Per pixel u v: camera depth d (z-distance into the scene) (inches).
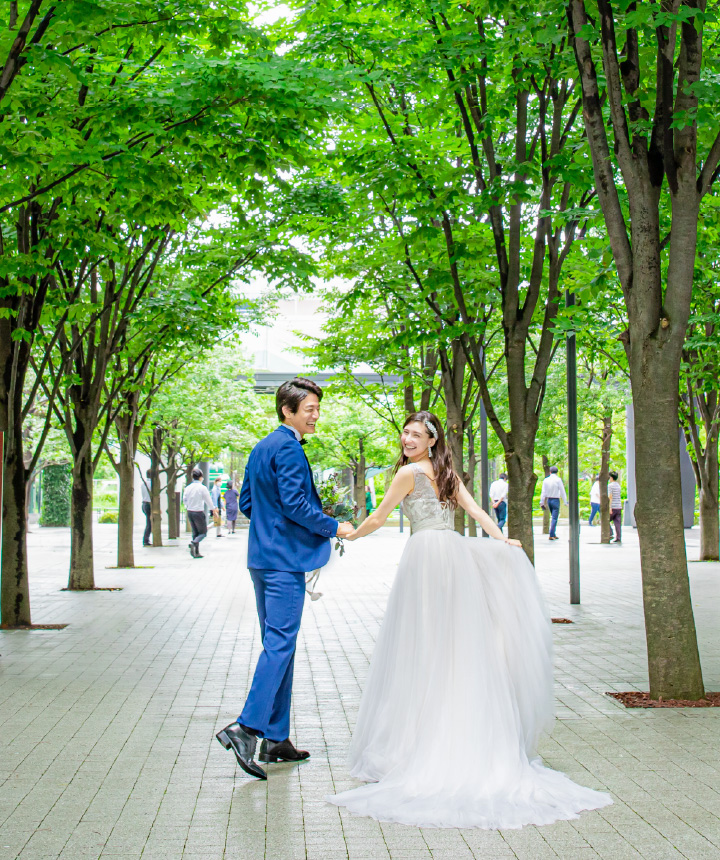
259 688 191.3
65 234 376.8
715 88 258.4
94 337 552.4
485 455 760.3
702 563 750.5
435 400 693.9
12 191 339.3
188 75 319.6
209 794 182.5
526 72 354.9
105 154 327.9
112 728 237.3
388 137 421.4
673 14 244.7
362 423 1448.1
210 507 882.8
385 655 202.5
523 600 208.2
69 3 283.0
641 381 266.7
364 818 168.7
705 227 419.5
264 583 202.8
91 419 574.9
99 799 179.2
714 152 263.7
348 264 530.6
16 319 412.2
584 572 695.1
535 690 204.2
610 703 265.9
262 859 148.7
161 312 522.6
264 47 326.6
